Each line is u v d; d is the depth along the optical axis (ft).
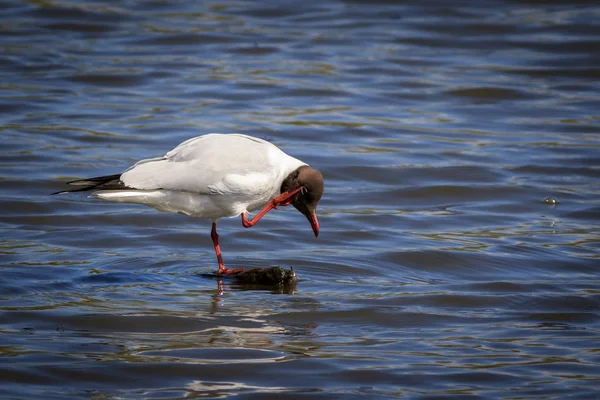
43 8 100.94
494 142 67.51
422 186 58.49
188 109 73.15
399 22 99.55
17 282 40.27
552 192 57.41
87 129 67.51
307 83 80.48
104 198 39.63
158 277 42.14
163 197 40.32
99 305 37.70
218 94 77.15
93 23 96.99
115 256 45.14
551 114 73.77
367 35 95.04
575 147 66.28
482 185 58.59
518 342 34.94
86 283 40.73
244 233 49.62
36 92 75.92
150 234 48.88
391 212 54.03
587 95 78.13
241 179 39.91
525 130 70.28
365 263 44.91
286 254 46.21
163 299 38.91
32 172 58.44
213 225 43.06
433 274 43.88
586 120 72.28
